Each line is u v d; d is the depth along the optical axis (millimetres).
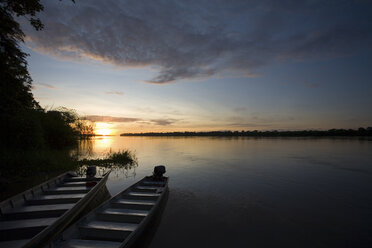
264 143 60531
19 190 11156
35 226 5922
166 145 52312
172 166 20172
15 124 16953
